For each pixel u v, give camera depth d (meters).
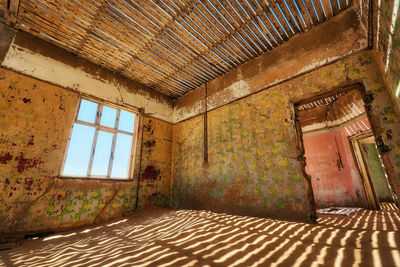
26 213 3.27
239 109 4.71
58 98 4.07
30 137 3.56
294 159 3.51
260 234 2.45
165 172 5.86
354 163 5.61
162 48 4.41
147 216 4.34
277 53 4.29
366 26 2.93
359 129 5.48
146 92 6.00
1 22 3.58
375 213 4.20
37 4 3.28
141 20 3.69
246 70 4.83
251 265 1.54
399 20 1.65
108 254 2.04
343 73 3.24
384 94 2.82
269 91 4.20
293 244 2.01
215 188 4.71
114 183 4.55
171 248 2.05
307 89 3.62
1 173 3.17
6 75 3.49
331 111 6.46
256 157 4.09
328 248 1.82
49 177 3.63
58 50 4.30
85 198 4.01
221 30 3.93
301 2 3.32
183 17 3.62
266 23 3.74
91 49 4.39
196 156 5.44
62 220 3.62
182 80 5.72
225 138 4.83
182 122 6.25
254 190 3.95
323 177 6.36
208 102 5.59
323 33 3.64
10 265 1.99
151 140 5.71
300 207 3.26
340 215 4.07
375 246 1.74
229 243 2.13
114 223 3.97
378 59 2.84
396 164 2.61
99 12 3.48
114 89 5.16
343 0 3.29
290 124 3.70
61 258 2.07
